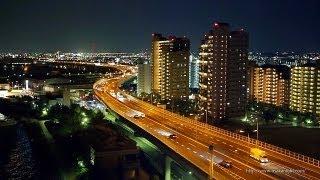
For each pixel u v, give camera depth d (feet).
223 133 605.31
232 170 411.75
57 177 588.09
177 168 509.35
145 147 614.34
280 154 479.82
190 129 644.69
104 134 621.31
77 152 632.38
